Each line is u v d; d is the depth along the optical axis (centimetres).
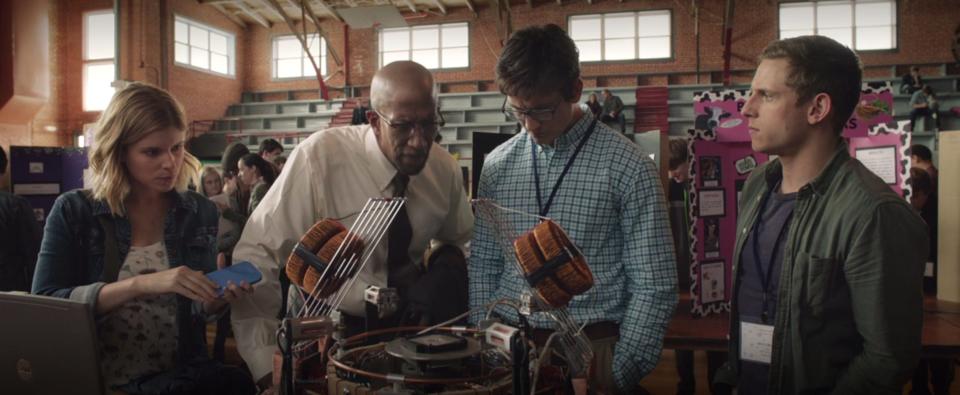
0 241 260
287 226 141
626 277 137
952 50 1166
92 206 133
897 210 107
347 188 149
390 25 1285
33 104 709
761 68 120
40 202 391
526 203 142
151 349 137
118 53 1175
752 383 130
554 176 139
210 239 146
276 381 87
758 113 120
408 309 132
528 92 124
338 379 79
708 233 211
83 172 399
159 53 1259
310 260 91
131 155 129
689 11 1280
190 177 144
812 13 1225
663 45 1300
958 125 1105
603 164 134
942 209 229
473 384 77
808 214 117
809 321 114
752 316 130
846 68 113
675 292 132
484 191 150
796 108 115
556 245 85
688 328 193
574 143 138
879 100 219
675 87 1267
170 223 140
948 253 227
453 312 139
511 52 124
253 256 138
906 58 1185
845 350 113
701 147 211
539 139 135
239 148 433
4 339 96
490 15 1380
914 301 106
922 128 1036
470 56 1392
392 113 125
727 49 1209
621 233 137
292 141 1389
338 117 1384
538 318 129
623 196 133
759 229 131
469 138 1316
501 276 143
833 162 117
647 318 129
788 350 118
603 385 131
